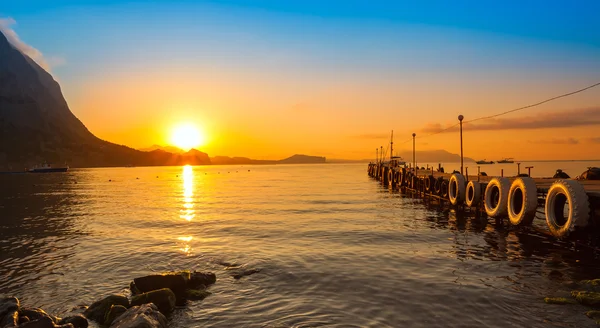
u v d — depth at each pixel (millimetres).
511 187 22516
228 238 22531
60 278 15133
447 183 36594
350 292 12641
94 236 23891
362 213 33188
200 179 120875
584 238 17156
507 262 16109
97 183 98625
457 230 24125
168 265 16719
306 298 12195
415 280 13766
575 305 11102
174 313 11289
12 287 14125
